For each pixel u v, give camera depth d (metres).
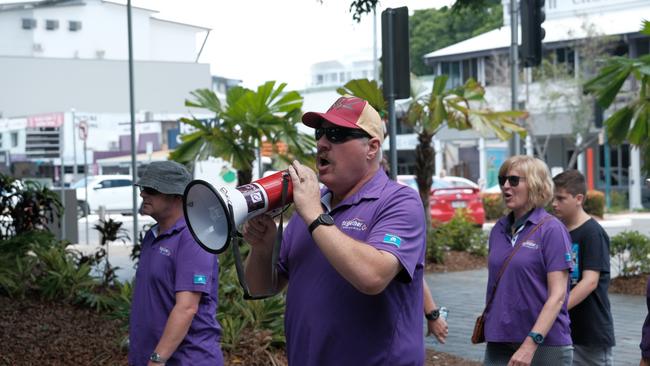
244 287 3.28
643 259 12.77
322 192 3.55
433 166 15.22
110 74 64.62
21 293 9.30
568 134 38.00
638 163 38.34
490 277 4.93
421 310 3.40
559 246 4.68
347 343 3.24
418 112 14.69
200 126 12.85
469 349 8.26
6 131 51.53
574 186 5.33
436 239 15.26
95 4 70.69
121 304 8.37
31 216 10.93
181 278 4.15
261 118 12.68
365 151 3.28
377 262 3.03
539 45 12.84
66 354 7.18
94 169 47.34
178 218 4.29
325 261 3.31
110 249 18.91
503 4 47.56
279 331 7.47
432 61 46.00
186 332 4.15
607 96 10.41
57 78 63.16
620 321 9.88
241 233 3.39
